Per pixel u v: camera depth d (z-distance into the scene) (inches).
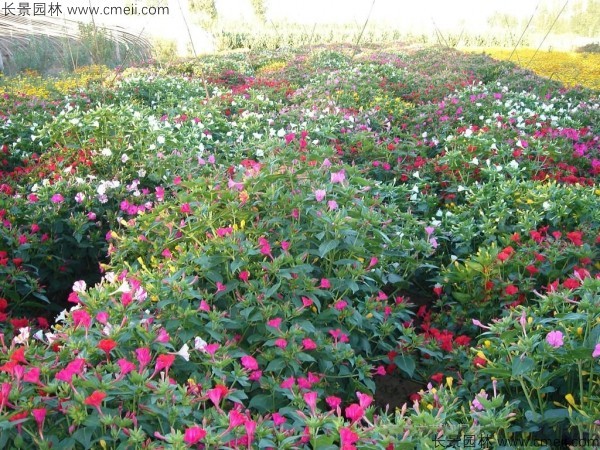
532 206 177.3
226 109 339.0
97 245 180.1
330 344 115.0
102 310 99.1
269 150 181.8
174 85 415.5
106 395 76.2
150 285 112.0
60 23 896.3
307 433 80.4
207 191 148.6
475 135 250.4
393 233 158.7
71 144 222.4
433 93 422.9
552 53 793.6
